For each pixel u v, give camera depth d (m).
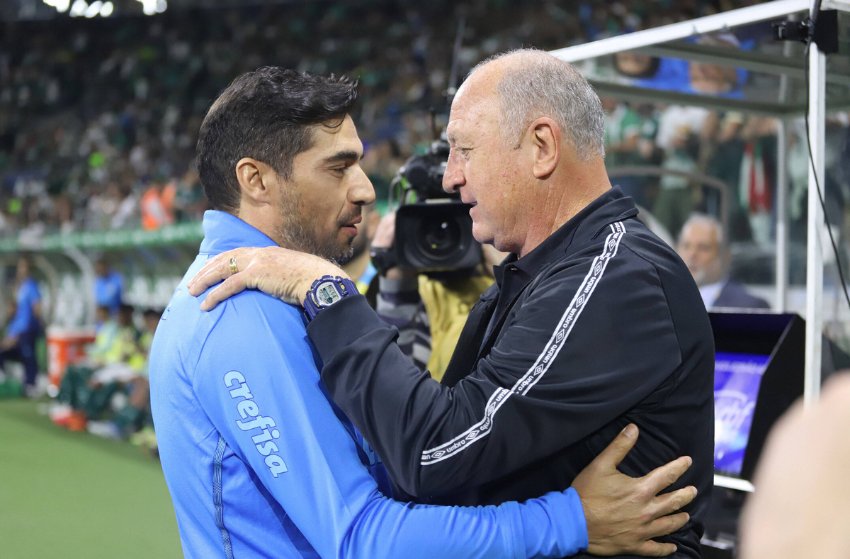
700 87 2.43
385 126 11.95
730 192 5.73
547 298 1.28
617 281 1.26
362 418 1.26
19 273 10.68
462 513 1.26
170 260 9.41
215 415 1.31
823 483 0.48
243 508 1.32
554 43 11.19
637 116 6.42
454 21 13.15
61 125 16.67
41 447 7.26
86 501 5.52
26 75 17.70
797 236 4.69
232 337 1.30
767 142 5.59
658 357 1.26
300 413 1.30
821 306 1.73
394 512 1.27
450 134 1.45
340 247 1.45
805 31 1.70
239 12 16.06
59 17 17.77
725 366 2.35
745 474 2.05
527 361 1.25
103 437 7.73
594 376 1.23
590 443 1.30
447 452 1.23
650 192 6.00
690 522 1.37
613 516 1.28
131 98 16.52
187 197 11.42
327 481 1.28
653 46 2.00
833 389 0.50
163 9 16.75
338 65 14.33
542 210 1.41
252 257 1.35
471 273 2.19
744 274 5.53
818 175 1.72
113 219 11.94
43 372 11.12
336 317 1.30
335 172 1.41
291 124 1.38
